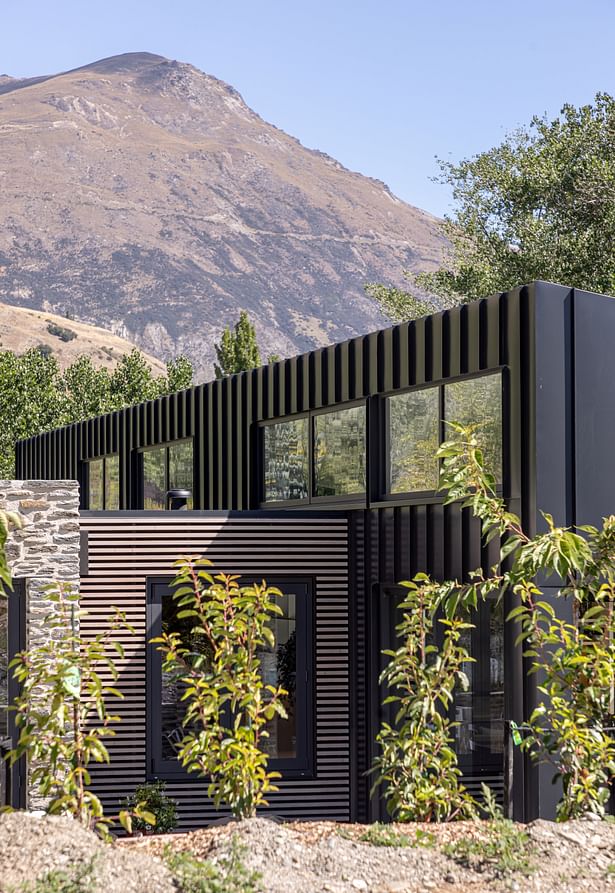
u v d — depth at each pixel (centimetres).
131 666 1245
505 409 1041
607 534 811
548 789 962
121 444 2097
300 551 1299
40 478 2661
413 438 1216
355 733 1288
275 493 1545
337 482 1377
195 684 744
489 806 732
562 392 1013
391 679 790
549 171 2903
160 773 1246
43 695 1103
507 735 979
